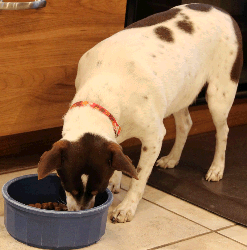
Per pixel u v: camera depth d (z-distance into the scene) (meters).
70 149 1.67
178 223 2.16
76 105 1.91
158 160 2.87
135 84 2.04
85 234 1.80
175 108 2.42
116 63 2.07
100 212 1.79
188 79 2.33
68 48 2.44
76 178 1.67
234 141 3.47
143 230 2.05
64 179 1.69
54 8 2.31
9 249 1.76
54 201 2.10
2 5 2.06
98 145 1.71
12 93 2.31
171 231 2.07
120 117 2.01
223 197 2.51
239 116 3.87
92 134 1.75
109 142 1.73
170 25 2.32
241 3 3.40
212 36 2.42
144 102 2.06
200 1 3.14
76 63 2.49
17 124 2.38
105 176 1.71
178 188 2.56
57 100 2.49
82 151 1.68
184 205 2.38
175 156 2.86
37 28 2.29
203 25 2.40
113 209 2.21
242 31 3.48
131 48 2.12
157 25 2.30
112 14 2.54
